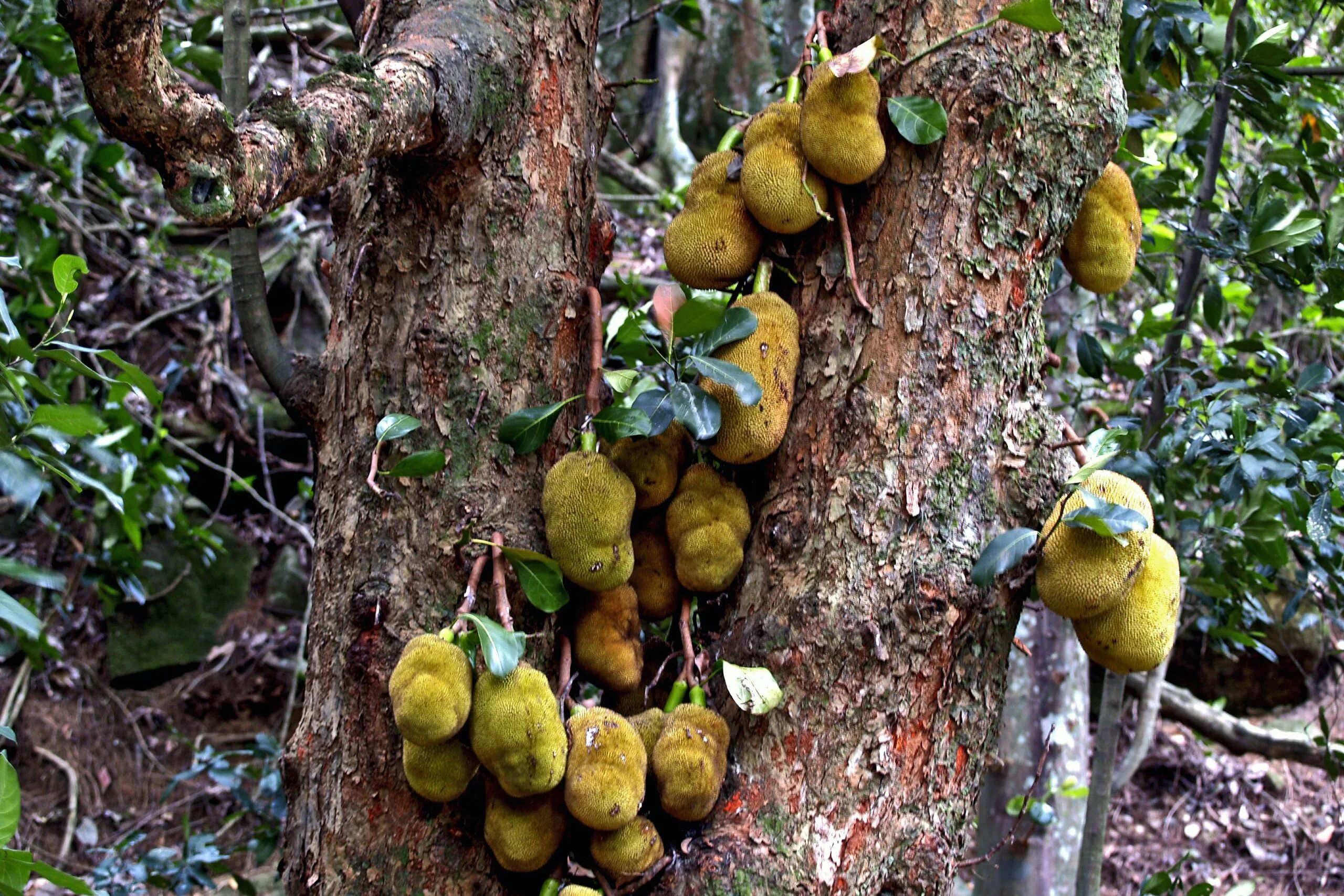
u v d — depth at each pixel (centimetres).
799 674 513
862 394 518
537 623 525
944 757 514
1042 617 772
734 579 530
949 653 514
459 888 512
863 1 529
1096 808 630
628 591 532
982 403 519
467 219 521
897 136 521
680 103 1549
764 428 519
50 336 532
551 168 529
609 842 509
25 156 866
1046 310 752
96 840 977
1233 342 623
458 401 521
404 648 514
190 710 1104
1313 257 595
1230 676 1133
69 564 1112
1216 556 616
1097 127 521
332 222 541
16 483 527
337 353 533
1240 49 617
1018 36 517
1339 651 671
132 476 741
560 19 530
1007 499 520
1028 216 519
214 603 1141
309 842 518
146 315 1198
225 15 570
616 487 519
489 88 516
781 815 510
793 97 530
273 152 470
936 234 518
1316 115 632
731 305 531
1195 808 1116
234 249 549
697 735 512
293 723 1100
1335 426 615
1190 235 604
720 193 532
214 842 856
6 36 789
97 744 1052
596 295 532
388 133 493
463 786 509
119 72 453
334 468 529
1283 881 1039
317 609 527
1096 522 506
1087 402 730
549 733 504
